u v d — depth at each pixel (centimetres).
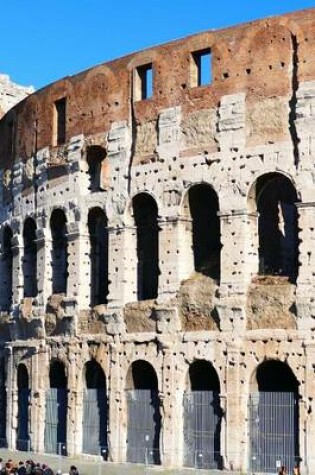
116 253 7544
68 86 8200
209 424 6844
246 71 6906
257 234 6888
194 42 7200
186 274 7156
